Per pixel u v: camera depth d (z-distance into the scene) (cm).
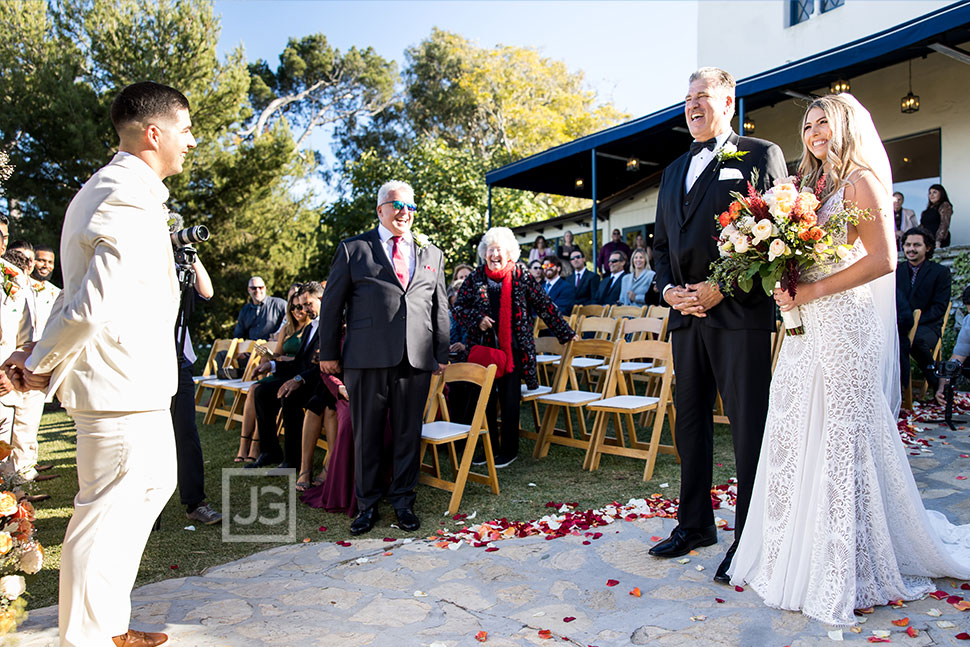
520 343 515
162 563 338
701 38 1361
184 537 376
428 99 3425
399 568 321
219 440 640
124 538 223
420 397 402
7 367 220
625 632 250
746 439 292
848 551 249
